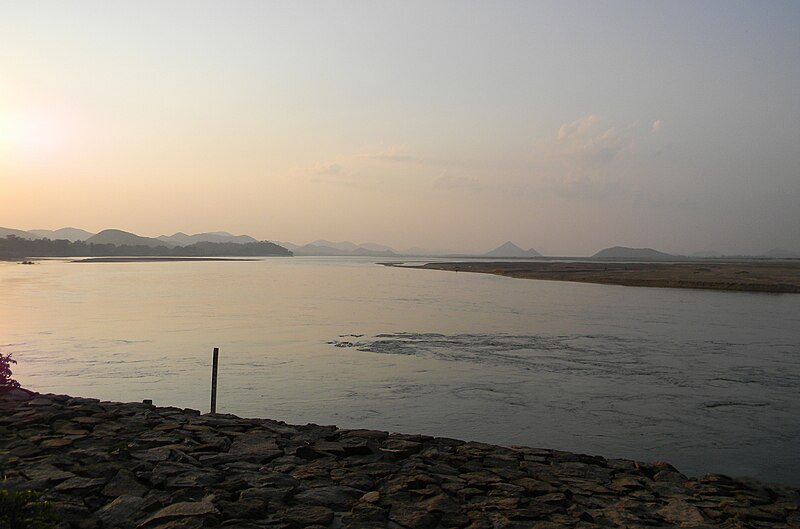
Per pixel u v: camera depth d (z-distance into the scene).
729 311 41.78
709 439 13.75
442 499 8.47
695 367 21.81
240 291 60.31
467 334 30.14
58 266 132.75
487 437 13.73
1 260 183.38
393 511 8.06
